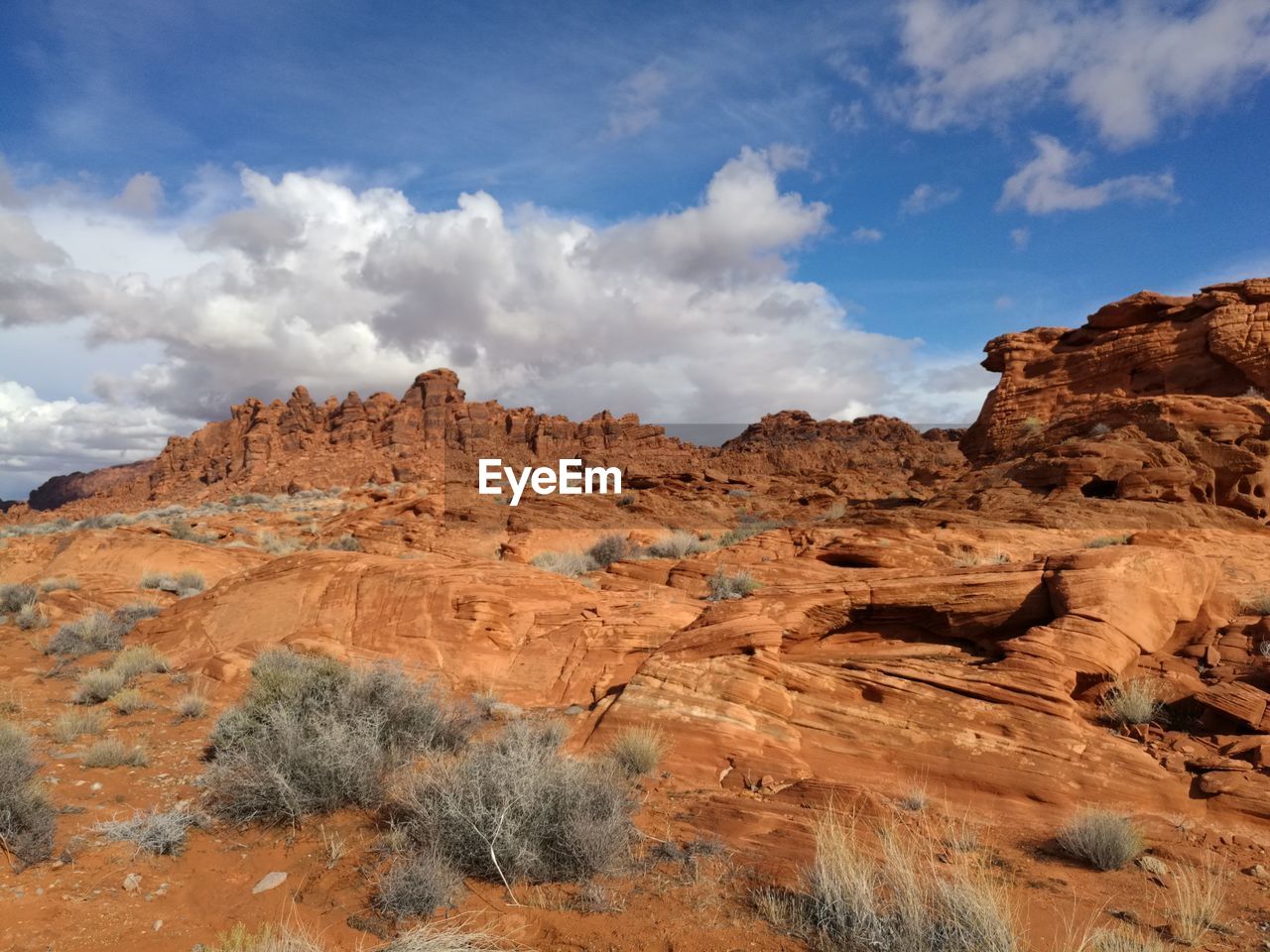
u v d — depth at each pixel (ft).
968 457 149.38
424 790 21.56
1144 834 21.36
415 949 15.16
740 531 105.91
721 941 15.74
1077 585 30.96
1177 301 126.00
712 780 26.23
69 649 50.93
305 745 23.95
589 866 18.98
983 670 28.89
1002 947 14.67
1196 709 27.76
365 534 119.75
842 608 34.94
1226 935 16.01
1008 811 23.63
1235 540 64.39
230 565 82.53
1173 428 93.91
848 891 16.38
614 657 37.40
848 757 26.96
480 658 40.14
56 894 18.06
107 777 26.61
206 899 18.45
